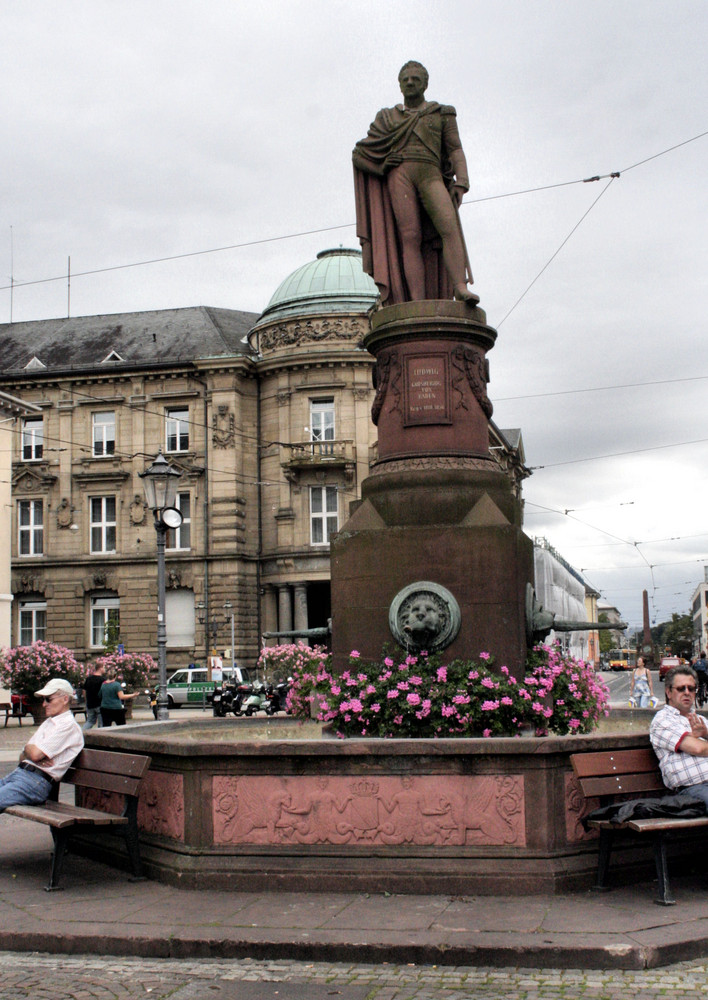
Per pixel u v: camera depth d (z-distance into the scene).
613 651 123.31
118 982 5.62
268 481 45.16
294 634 10.10
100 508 46.72
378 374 9.95
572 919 6.19
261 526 45.34
